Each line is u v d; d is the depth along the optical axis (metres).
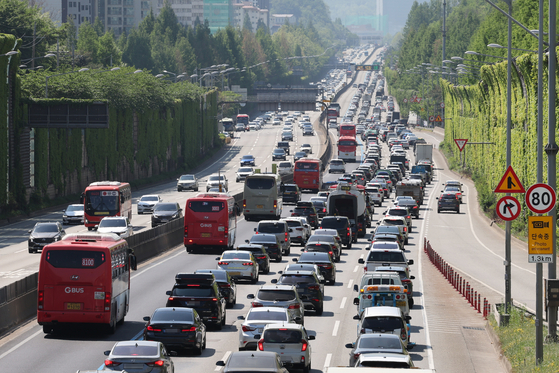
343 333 78.81
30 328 79.06
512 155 175.88
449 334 80.00
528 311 88.44
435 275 122.31
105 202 165.75
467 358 68.81
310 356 62.31
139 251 128.38
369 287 74.00
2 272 114.50
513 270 129.62
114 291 75.38
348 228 151.62
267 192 180.75
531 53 152.12
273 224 141.00
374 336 54.25
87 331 77.81
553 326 64.69
